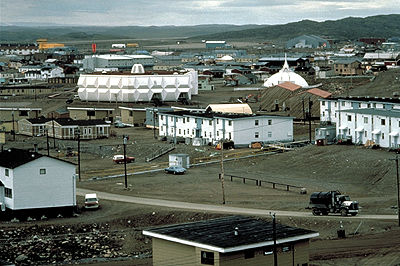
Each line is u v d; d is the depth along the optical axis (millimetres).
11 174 88812
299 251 60188
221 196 100312
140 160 141750
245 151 139375
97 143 162500
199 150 142375
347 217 83125
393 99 150250
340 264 66188
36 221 88312
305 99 192125
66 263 73750
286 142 148000
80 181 115562
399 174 106812
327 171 116625
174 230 62250
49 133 175500
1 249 77188
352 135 134125
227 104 175750
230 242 57312
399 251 68812
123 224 86625
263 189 105812
